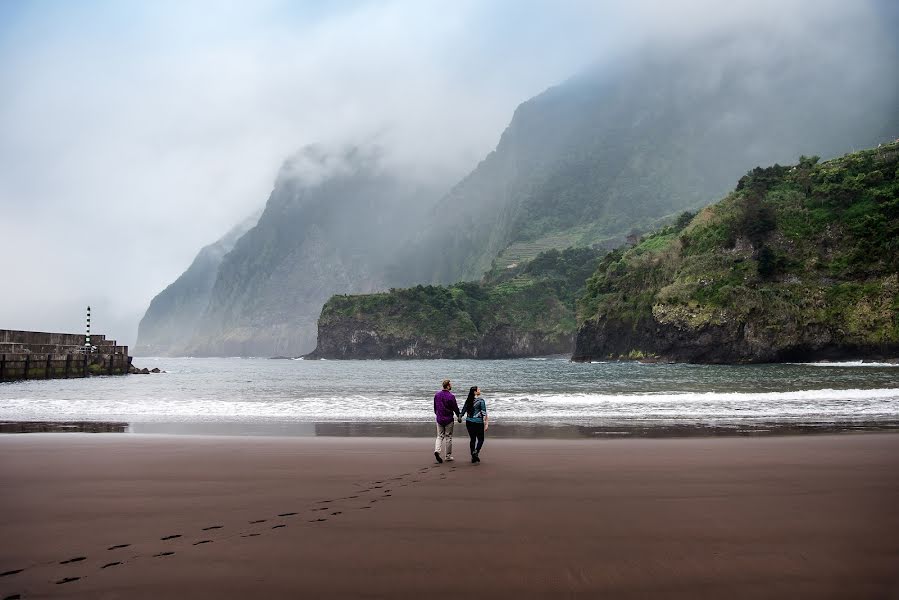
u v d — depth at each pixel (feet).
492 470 42.11
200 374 309.63
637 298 382.42
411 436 61.93
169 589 20.08
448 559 22.91
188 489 36.06
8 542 25.41
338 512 30.25
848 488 35.12
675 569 21.75
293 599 19.25
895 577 20.88
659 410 86.22
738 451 49.42
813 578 20.81
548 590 19.90
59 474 40.78
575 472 41.04
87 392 151.84
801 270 299.58
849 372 188.96
